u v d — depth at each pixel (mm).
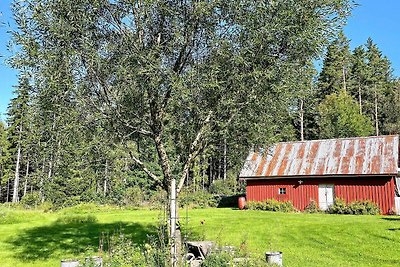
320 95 48000
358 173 21797
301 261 9992
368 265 9641
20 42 7457
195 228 15422
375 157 22250
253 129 7984
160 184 8781
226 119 8047
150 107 8211
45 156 8758
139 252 8391
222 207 27953
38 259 10742
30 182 36688
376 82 53844
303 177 23719
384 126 47000
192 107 7551
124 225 17469
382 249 11266
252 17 7070
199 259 8711
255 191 25859
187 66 8148
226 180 33531
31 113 7957
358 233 13445
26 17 7625
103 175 8898
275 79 7332
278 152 26328
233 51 7395
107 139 7953
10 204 32219
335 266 9516
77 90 7547
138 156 9188
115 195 30281
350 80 53594
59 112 7625
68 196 30000
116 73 7289
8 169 41500
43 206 29656
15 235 15047
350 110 39531
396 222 15711
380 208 21219
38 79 7523
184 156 9117
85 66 7598
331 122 39875
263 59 7348
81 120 7859
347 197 22344
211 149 8961
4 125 42031
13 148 41844
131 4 7316
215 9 7426
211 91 7605
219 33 7574
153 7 7445
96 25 7844
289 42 7113
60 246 12633
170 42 7777
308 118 42812
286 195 24516
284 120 8711
